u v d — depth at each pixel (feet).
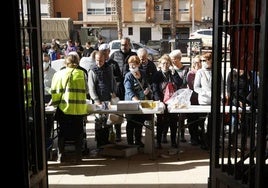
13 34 7.18
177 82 18.30
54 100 16.05
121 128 22.13
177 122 18.15
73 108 15.84
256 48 7.36
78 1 127.44
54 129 17.89
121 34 104.42
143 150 18.38
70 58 16.03
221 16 8.80
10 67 7.24
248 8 7.80
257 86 7.43
